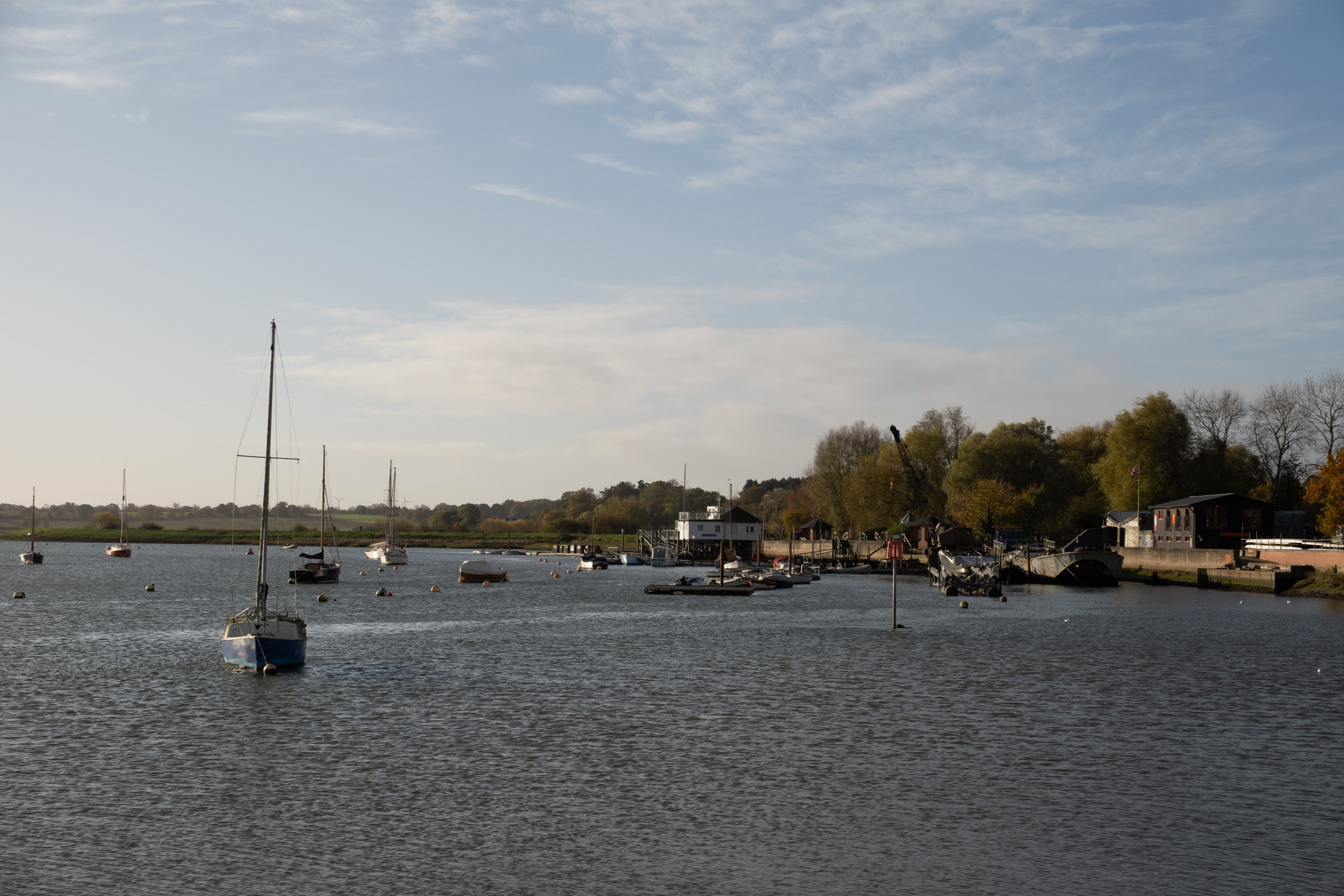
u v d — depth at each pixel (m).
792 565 169.75
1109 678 55.53
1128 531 168.88
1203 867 26.67
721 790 33.09
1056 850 27.89
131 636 74.25
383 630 80.69
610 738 40.12
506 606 106.94
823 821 30.06
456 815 30.42
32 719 43.34
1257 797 32.69
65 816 30.14
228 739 39.78
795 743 39.50
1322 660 62.69
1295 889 25.28
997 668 59.03
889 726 42.59
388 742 39.25
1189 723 43.41
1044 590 134.00
